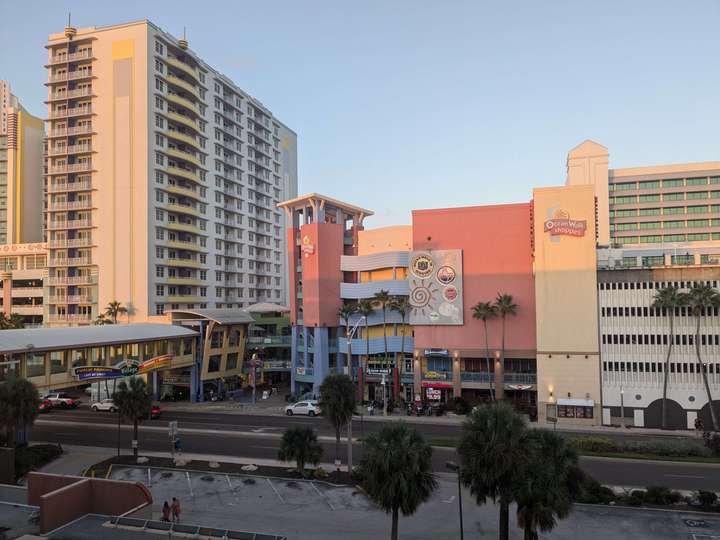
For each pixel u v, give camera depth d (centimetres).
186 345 8300
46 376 5919
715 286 6181
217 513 3431
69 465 4531
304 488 3900
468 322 7238
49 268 10225
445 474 4191
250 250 13288
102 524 2805
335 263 8244
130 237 9738
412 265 7456
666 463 4403
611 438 5553
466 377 7200
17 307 10862
